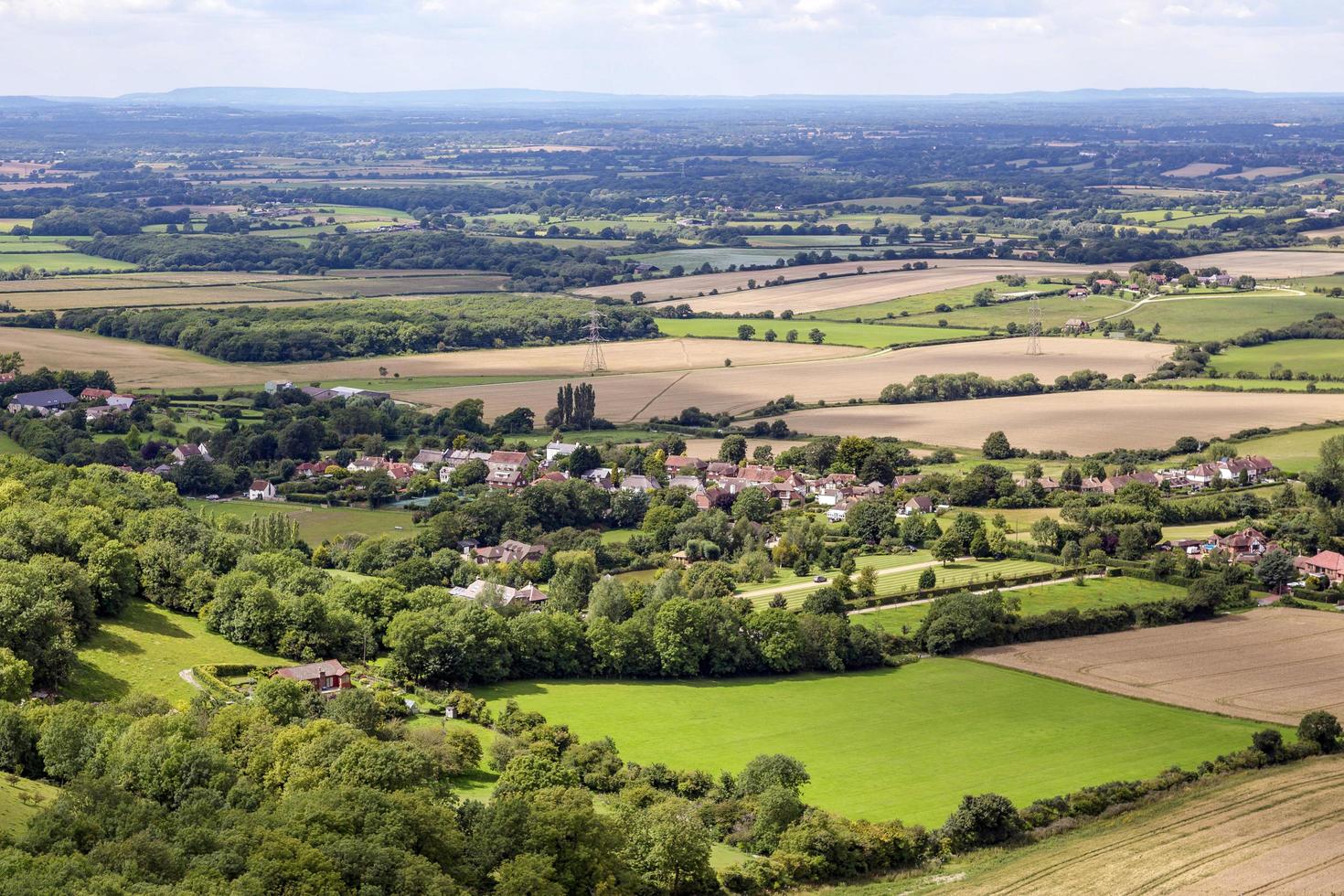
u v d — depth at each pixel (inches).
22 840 5226.4
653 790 6737.2
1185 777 7313.0
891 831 6417.3
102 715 6619.1
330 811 5698.8
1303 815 6761.8
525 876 5565.9
